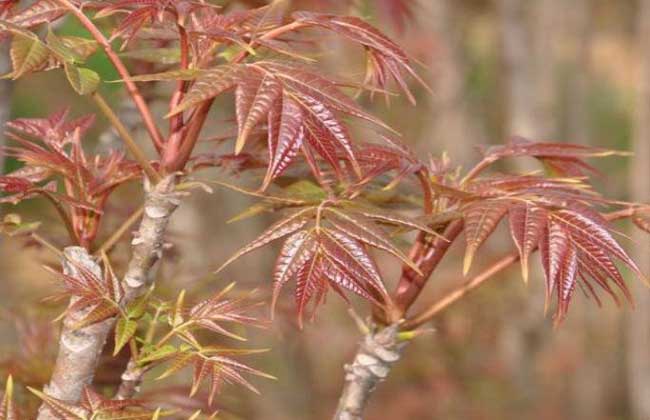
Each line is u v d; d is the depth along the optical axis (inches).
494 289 111.2
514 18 137.7
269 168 39.3
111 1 43.1
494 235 120.6
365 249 41.1
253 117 39.3
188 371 62.3
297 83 40.1
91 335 42.3
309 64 42.9
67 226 43.2
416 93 141.7
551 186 44.1
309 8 54.8
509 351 127.0
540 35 138.0
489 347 125.0
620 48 211.6
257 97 39.6
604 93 216.4
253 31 41.5
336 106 39.9
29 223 42.8
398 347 44.9
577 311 138.3
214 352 41.9
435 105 142.2
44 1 41.8
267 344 107.2
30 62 40.6
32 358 51.6
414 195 47.1
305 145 39.9
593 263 41.7
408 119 140.6
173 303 43.3
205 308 42.4
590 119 168.7
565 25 148.6
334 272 40.9
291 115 39.6
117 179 43.1
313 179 46.0
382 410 119.2
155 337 49.2
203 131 73.1
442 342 113.5
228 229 107.3
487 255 111.0
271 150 39.3
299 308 40.9
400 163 43.3
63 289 42.3
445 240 42.6
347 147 39.7
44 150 43.5
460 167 46.1
